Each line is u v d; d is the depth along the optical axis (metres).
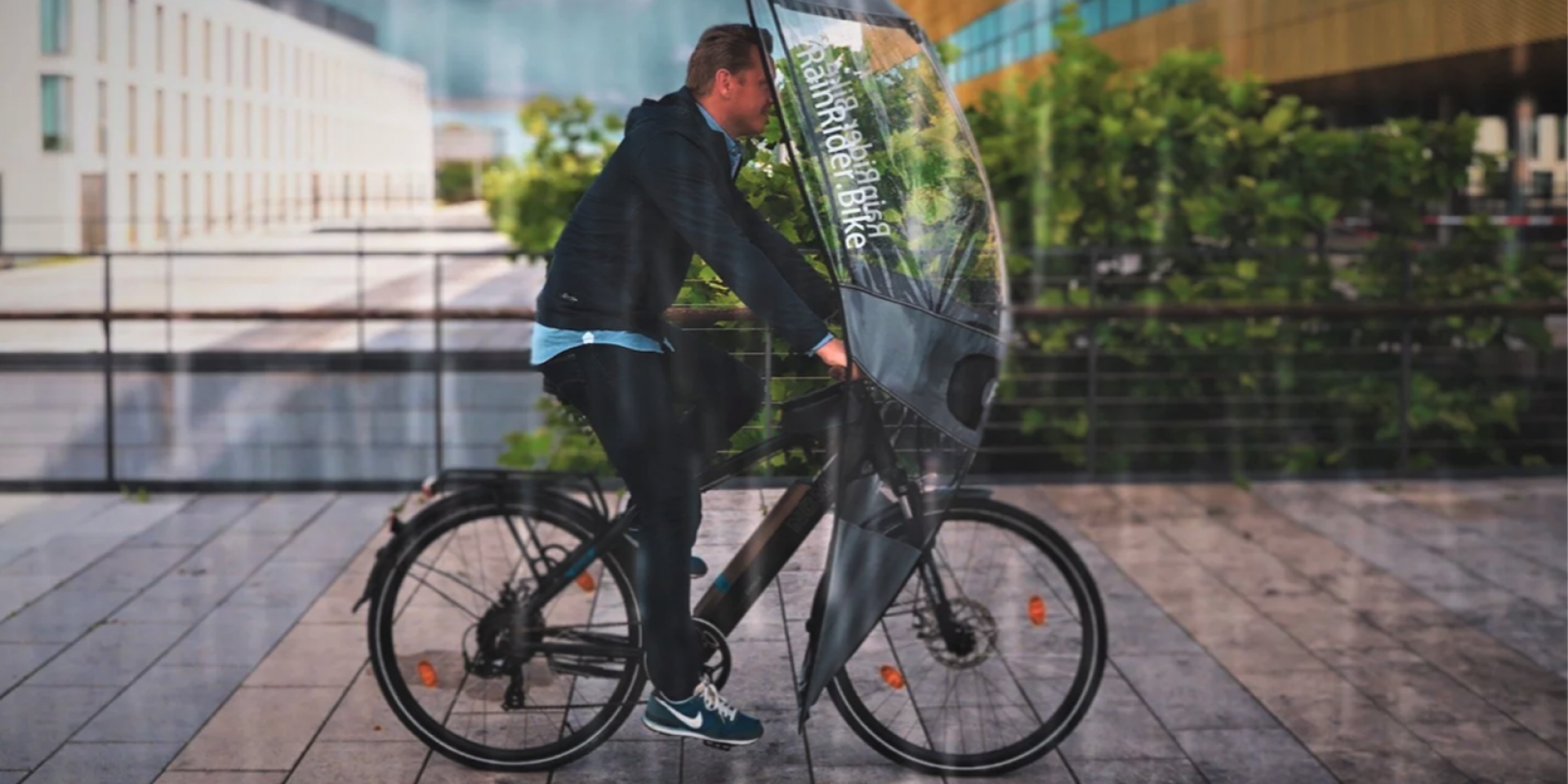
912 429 3.15
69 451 6.86
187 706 3.63
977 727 3.30
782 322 3.01
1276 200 6.77
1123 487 6.21
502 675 3.24
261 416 7.81
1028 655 3.33
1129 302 6.78
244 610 4.38
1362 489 6.17
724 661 3.20
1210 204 6.79
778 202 3.21
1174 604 4.55
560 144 6.71
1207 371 6.80
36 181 15.88
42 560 4.91
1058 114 6.77
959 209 3.11
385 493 5.93
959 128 3.11
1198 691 3.81
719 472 3.14
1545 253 6.73
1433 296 6.74
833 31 3.05
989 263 3.14
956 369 3.12
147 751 3.36
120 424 7.60
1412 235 6.85
